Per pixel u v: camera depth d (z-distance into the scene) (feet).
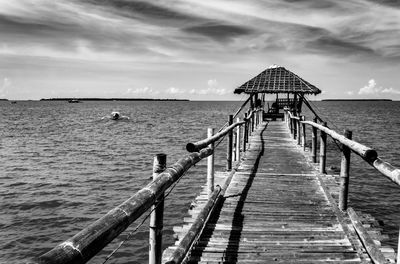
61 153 89.35
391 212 42.93
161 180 9.94
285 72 74.18
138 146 102.83
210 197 20.71
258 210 20.81
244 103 69.21
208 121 225.56
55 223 40.01
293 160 37.04
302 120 43.93
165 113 355.15
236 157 36.52
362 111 441.68
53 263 4.58
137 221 38.73
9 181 58.85
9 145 104.58
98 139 120.67
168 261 12.08
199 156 15.88
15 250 33.58
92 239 5.66
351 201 46.98
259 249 15.76
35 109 470.80
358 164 69.77
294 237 17.06
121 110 446.19
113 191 52.95
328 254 15.30
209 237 17.08
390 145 105.29
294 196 23.68
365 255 15.14
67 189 53.93
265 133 63.87
